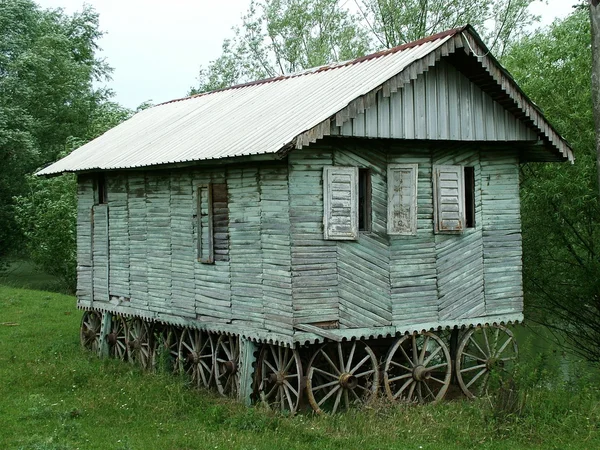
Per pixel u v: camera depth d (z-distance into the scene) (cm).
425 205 1593
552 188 1998
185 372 1786
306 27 4250
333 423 1399
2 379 1784
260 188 1502
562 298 2181
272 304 1475
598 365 2127
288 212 1430
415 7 3528
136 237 1925
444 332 2150
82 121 4594
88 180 2142
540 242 2147
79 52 5203
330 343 1631
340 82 1587
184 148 1664
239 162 1439
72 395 1655
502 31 3512
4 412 1516
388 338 1744
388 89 1410
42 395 1611
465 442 1331
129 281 1958
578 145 2003
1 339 2362
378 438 1341
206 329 1670
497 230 1688
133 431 1388
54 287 4081
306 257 1441
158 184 1836
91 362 1994
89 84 4825
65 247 3634
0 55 4097
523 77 2195
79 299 2192
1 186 4156
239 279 1566
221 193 1617
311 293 1443
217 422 1449
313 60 4075
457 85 1558
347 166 1486
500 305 1683
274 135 1403
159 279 1838
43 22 4719
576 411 1470
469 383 1689
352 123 1401
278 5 4344
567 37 2100
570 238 2139
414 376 1588
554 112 2088
